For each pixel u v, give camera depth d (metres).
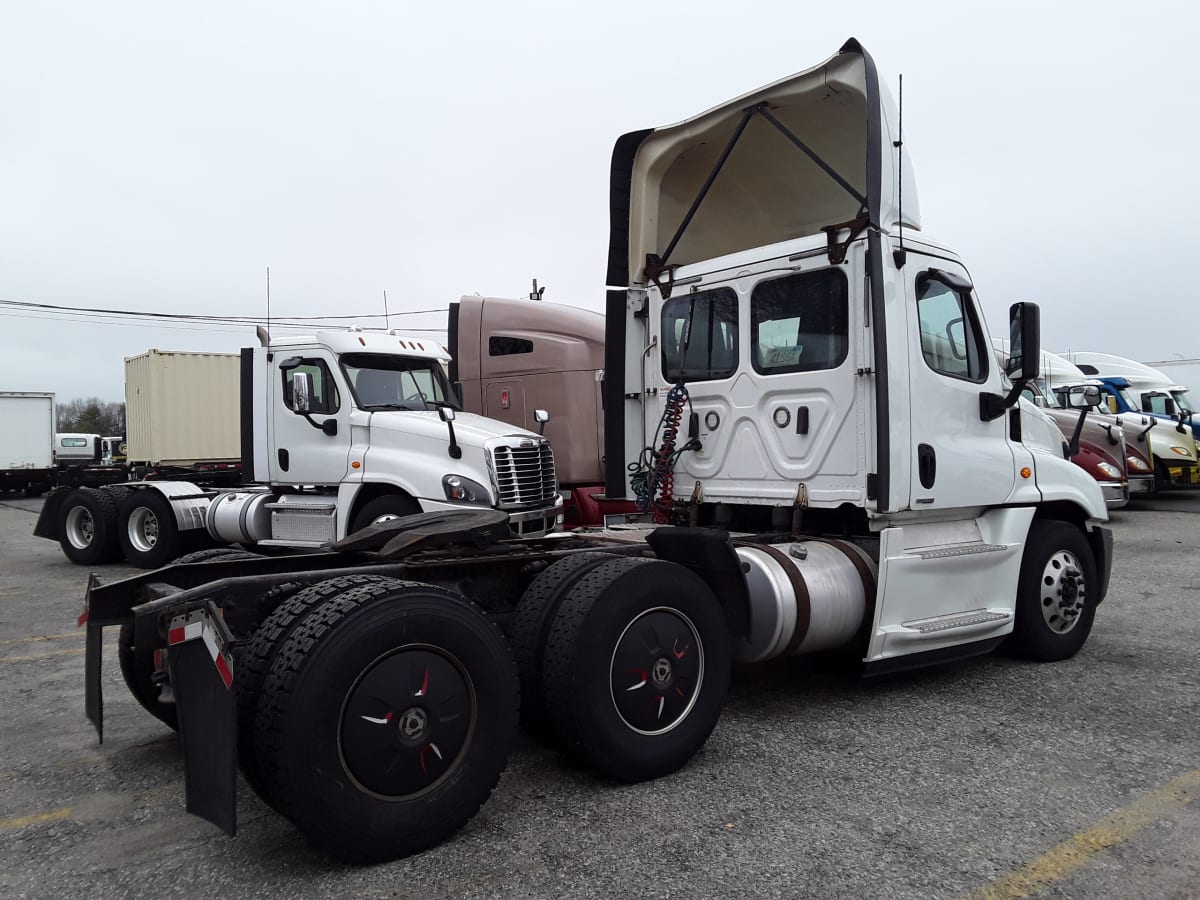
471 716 3.46
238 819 3.72
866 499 4.96
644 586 4.04
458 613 3.43
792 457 5.36
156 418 15.44
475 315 11.11
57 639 7.36
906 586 5.10
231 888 3.12
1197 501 19.23
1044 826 3.56
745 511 5.84
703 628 4.26
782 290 5.46
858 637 5.18
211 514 10.41
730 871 3.20
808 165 6.09
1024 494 5.79
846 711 5.11
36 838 3.55
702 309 5.95
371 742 3.17
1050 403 16.39
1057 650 6.11
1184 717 4.93
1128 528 14.45
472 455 8.47
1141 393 21.44
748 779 4.08
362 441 8.94
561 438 10.42
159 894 3.08
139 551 11.76
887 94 5.10
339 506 9.01
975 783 4.01
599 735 3.85
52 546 15.33
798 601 4.74
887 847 3.38
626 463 6.34
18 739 4.79
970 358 5.66
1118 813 3.68
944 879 3.13
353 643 3.13
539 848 3.39
